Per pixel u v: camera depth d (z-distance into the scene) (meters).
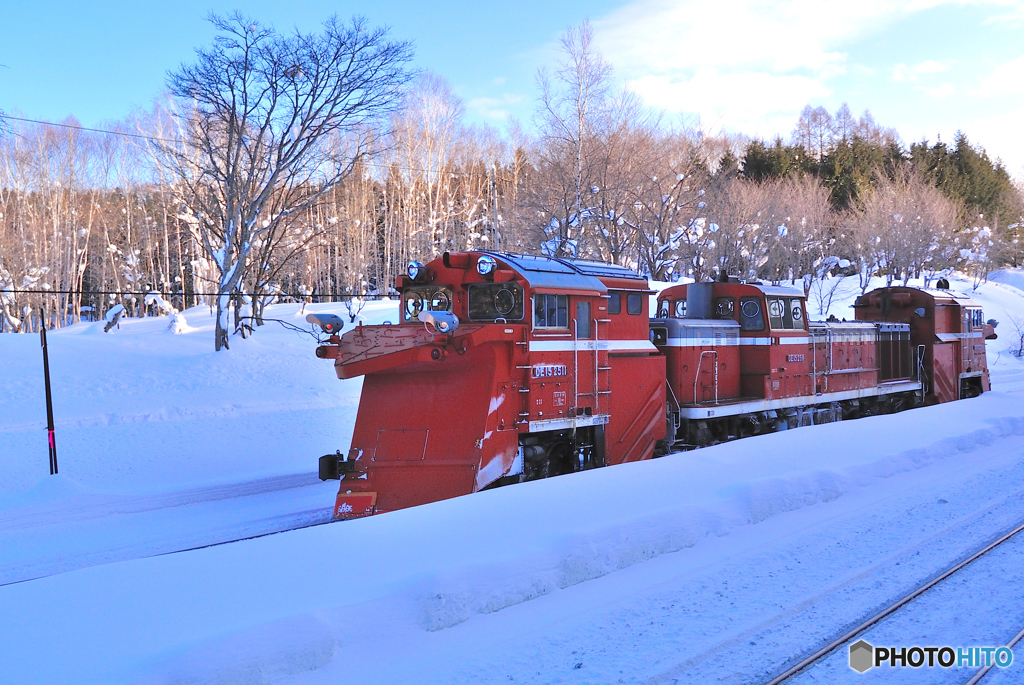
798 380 16.34
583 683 5.00
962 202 76.06
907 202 58.62
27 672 4.43
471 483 9.75
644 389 12.96
